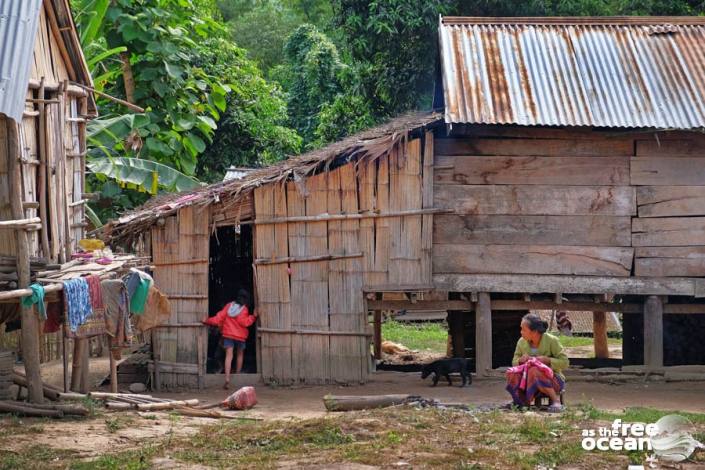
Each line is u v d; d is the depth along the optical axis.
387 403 10.64
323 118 25.02
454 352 16.38
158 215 13.55
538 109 13.14
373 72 22.08
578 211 13.55
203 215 13.71
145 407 10.85
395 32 20.56
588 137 13.52
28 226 10.11
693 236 13.52
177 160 20.02
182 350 13.73
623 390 13.12
